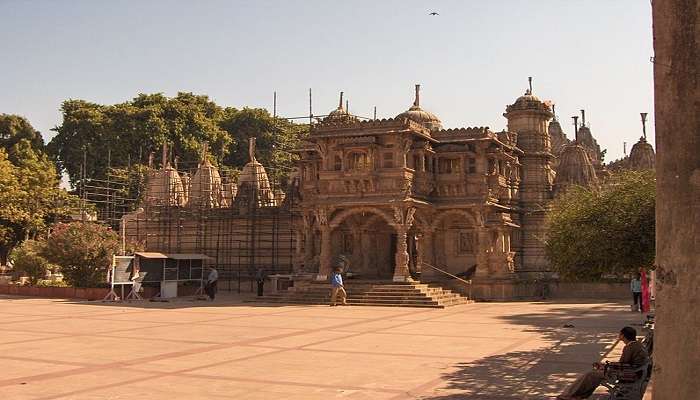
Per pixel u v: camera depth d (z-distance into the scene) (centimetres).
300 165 5494
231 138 10512
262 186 6844
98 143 9325
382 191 4691
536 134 5906
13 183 7269
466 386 1600
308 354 2098
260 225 6338
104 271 5034
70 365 1872
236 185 7788
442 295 4469
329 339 2491
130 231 6994
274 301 4609
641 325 2930
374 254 5294
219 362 1931
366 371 1792
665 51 718
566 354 2125
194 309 3997
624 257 2169
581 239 2217
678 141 701
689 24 707
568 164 5944
